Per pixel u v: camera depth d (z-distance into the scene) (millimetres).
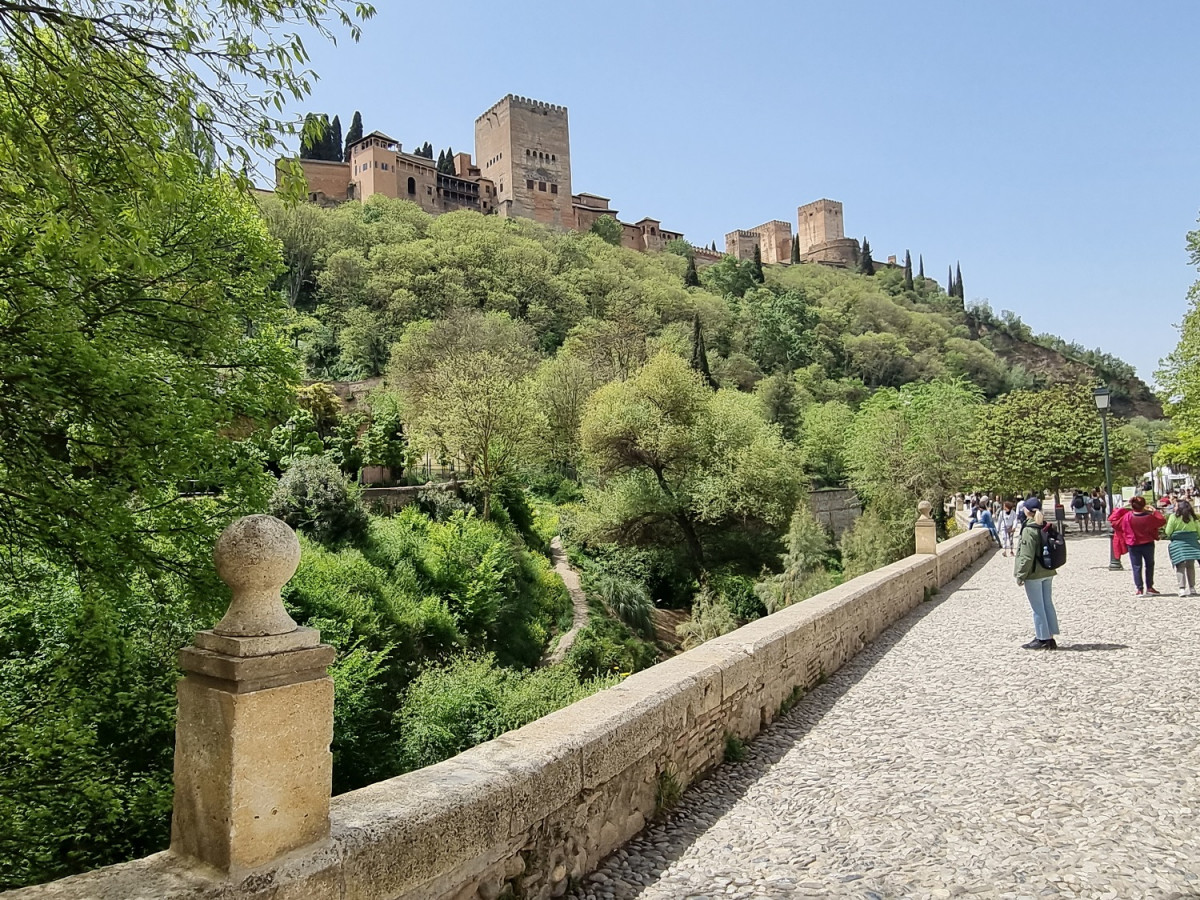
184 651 2414
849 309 124812
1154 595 12086
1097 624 9898
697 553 36188
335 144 116312
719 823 4328
